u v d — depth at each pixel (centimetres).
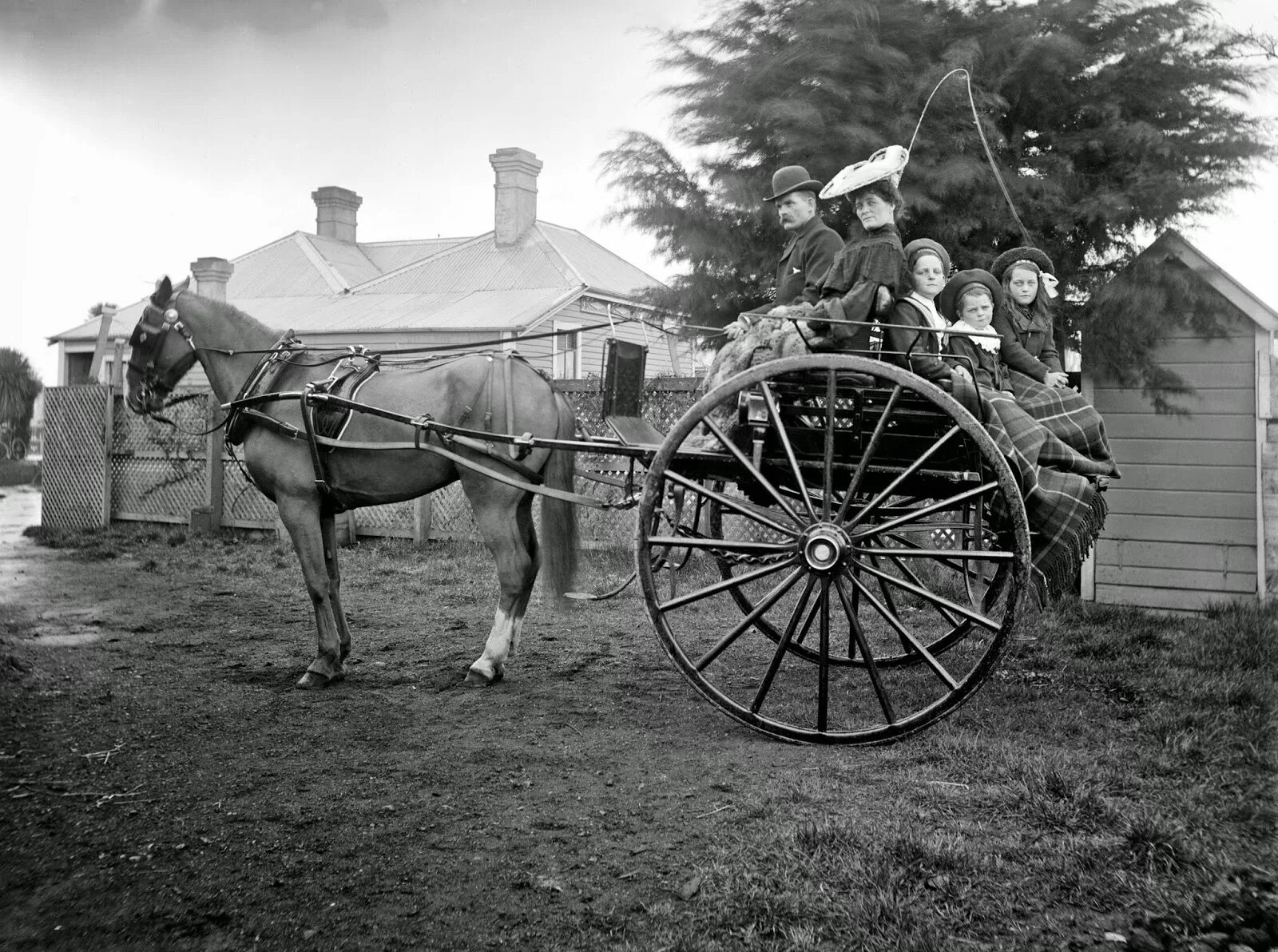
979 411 493
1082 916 328
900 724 485
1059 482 489
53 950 308
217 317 660
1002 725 521
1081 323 877
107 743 494
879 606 486
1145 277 844
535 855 375
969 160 847
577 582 604
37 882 352
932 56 930
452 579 967
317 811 412
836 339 498
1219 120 894
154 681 608
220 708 554
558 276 2214
